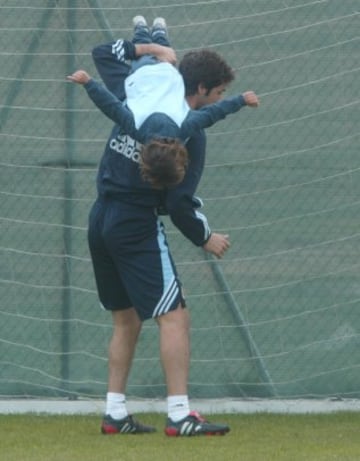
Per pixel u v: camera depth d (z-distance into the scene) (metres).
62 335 26.64
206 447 20.92
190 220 21.05
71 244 26.58
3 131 26.67
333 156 26.25
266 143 26.36
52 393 26.67
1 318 26.77
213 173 26.45
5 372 26.78
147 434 22.42
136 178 20.97
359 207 26.20
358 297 26.28
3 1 26.58
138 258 21.19
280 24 26.27
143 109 20.81
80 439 22.02
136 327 22.52
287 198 26.36
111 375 22.50
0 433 22.86
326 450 20.91
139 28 22.70
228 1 26.36
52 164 26.59
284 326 26.45
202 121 20.83
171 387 21.62
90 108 26.48
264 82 26.34
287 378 26.45
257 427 23.50
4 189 26.72
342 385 26.41
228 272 26.48
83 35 26.52
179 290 21.36
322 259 26.33
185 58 22.16
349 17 26.12
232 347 26.50
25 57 26.59
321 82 26.22
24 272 26.72
